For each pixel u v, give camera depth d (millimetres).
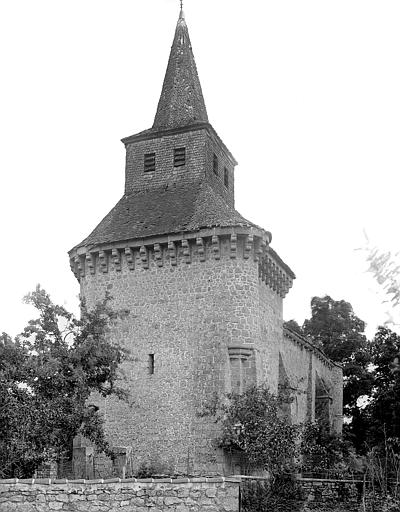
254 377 30781
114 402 32062
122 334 33000
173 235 32719
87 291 34375
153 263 33344
